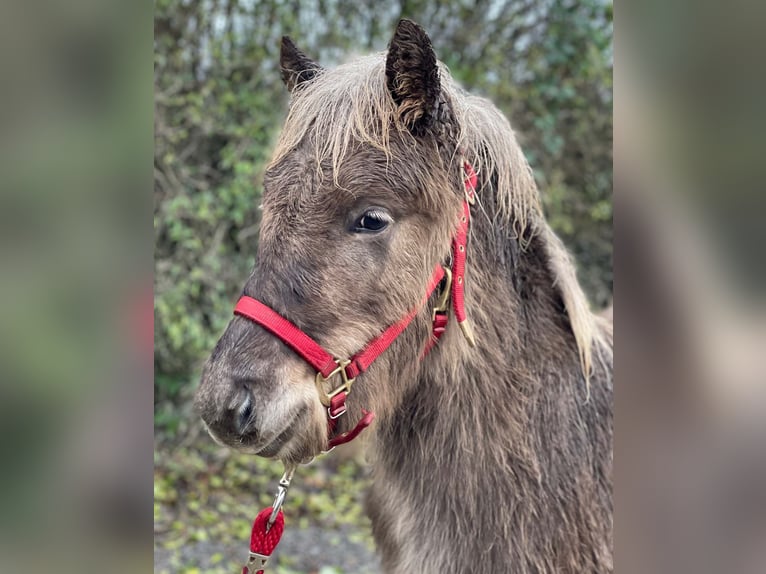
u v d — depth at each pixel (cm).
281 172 126
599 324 182
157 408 388
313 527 339
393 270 126
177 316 387
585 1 445
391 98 126
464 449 144
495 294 145
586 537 146
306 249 122
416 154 127
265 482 378
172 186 391
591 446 151
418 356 137
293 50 157
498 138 146
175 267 386
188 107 393
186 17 393
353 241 123
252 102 399
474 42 448
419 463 149
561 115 469
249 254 415
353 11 423
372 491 181
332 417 128
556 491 145
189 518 337
